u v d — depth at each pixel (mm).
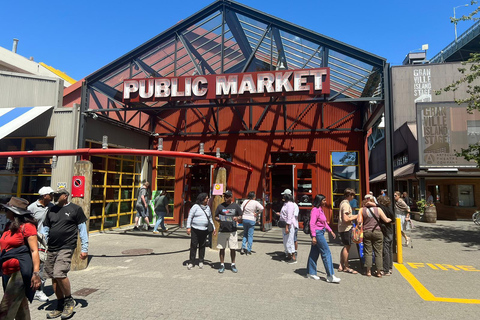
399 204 9758
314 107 13719
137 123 14383
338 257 7938
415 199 21438
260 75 9328
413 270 6785
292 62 12016
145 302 4719
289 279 5992
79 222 4508
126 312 4332
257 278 6035
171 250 8539
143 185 12234
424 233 12594
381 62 9180
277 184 14344
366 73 10320
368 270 6273
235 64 12648
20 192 10188
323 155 13398
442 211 19406
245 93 9406
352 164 13203
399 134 24250
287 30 10078
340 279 6035
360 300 4902
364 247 6359
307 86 9055
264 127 14008
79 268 6523
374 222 6250
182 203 13438
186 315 4246
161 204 11438
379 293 5250
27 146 10523
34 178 10180
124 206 12945
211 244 8961
